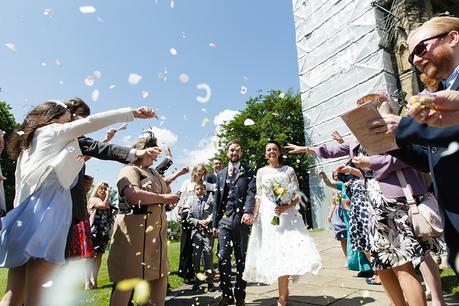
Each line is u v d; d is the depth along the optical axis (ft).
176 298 13.37
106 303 12.34
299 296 11.87
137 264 7.24
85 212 7.25
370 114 3.61
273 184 11.03
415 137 3.38
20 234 5.79
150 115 6.89
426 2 54.54
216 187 12.82
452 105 2.91
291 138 77.82
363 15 55.36
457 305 9.07
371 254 7.17
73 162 6.39
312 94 64.34
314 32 64.49
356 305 10.13
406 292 6.52
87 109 8.20
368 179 7.56
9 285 6.15
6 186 61.46
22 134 6.78
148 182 7.93
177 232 18.01
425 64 3.99
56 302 6.17
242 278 11.31
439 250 6.76
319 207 60.29
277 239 10.62
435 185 3.77
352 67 56.49
